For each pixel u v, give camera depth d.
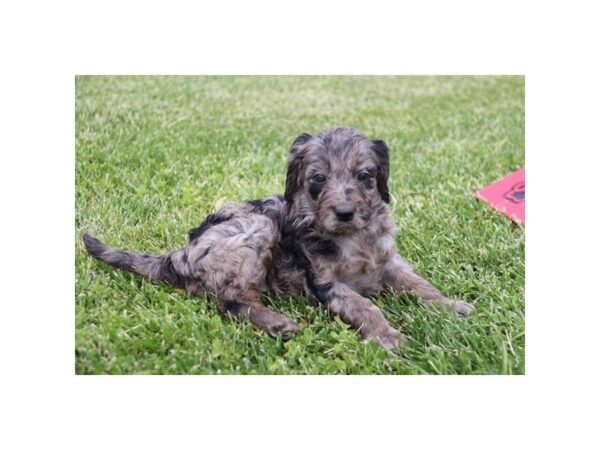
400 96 1.14
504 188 0.77
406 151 0.90
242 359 0.50
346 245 0.56
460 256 0.64
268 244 0.56
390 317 0.55
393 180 0.80
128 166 0.78
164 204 0.70
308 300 0.56
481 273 0.61
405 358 0.51
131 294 0.56
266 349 0.51
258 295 0.56
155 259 0.58
